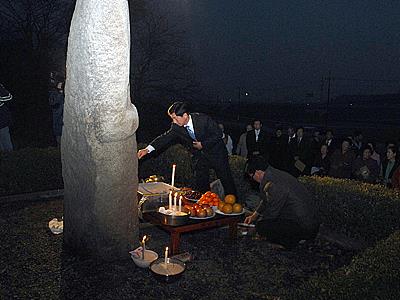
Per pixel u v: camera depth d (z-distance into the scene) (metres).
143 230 5.88
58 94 9.34
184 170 8.43
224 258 5.05
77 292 4.10
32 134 17.44
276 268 4.84
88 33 4.33
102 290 4.16
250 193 8.34
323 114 61.75
